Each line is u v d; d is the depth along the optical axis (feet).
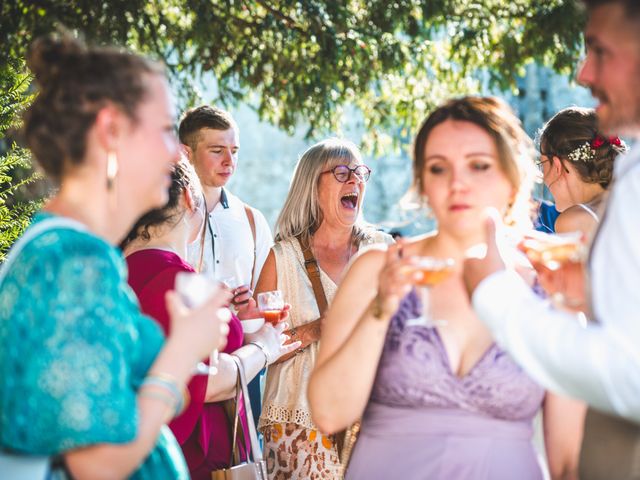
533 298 7.16
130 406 6.57
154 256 10.96
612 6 6.63
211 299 7.47
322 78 28.27
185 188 11.42
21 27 25.36
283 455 14.10
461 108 8.59
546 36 29.96
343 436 13.75
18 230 15.40
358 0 29.50
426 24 30.07
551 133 13.73
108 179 7.07
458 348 8.29
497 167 8.45
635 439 7.45
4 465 6.62
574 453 8.59
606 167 13.29
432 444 8.19
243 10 29.30
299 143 67.31
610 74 6.75
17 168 18.69
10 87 16.19
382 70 28.89
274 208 66.95
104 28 25.84
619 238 6.49
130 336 6.77
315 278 14.76
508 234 8.64
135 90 7.08
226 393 11.50
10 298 6.63
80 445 6.35
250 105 30.30
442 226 8.64
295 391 14.16
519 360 6.97
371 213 62.69
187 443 11.26
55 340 6.37
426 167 8.52
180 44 28.78
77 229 6.87
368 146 33.01
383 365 8.36
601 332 6.51
